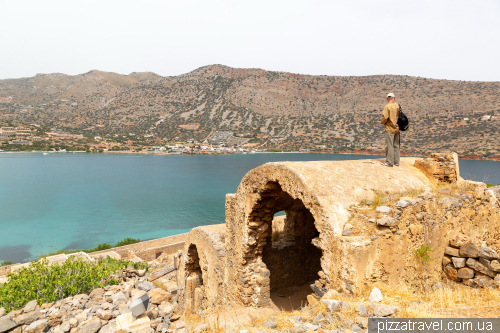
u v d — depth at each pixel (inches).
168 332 299.6
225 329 278.5
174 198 3932.1
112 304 426.9
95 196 4106.8
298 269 522.6
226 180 5300.2
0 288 549.6
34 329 358.0
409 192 327.3
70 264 597.3
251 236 392.2
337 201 284.2
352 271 244.2
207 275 516.7
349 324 206.1
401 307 224.8
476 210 356.5
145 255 1422.2
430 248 302.8
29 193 4330.7
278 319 257.6
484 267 276.8
